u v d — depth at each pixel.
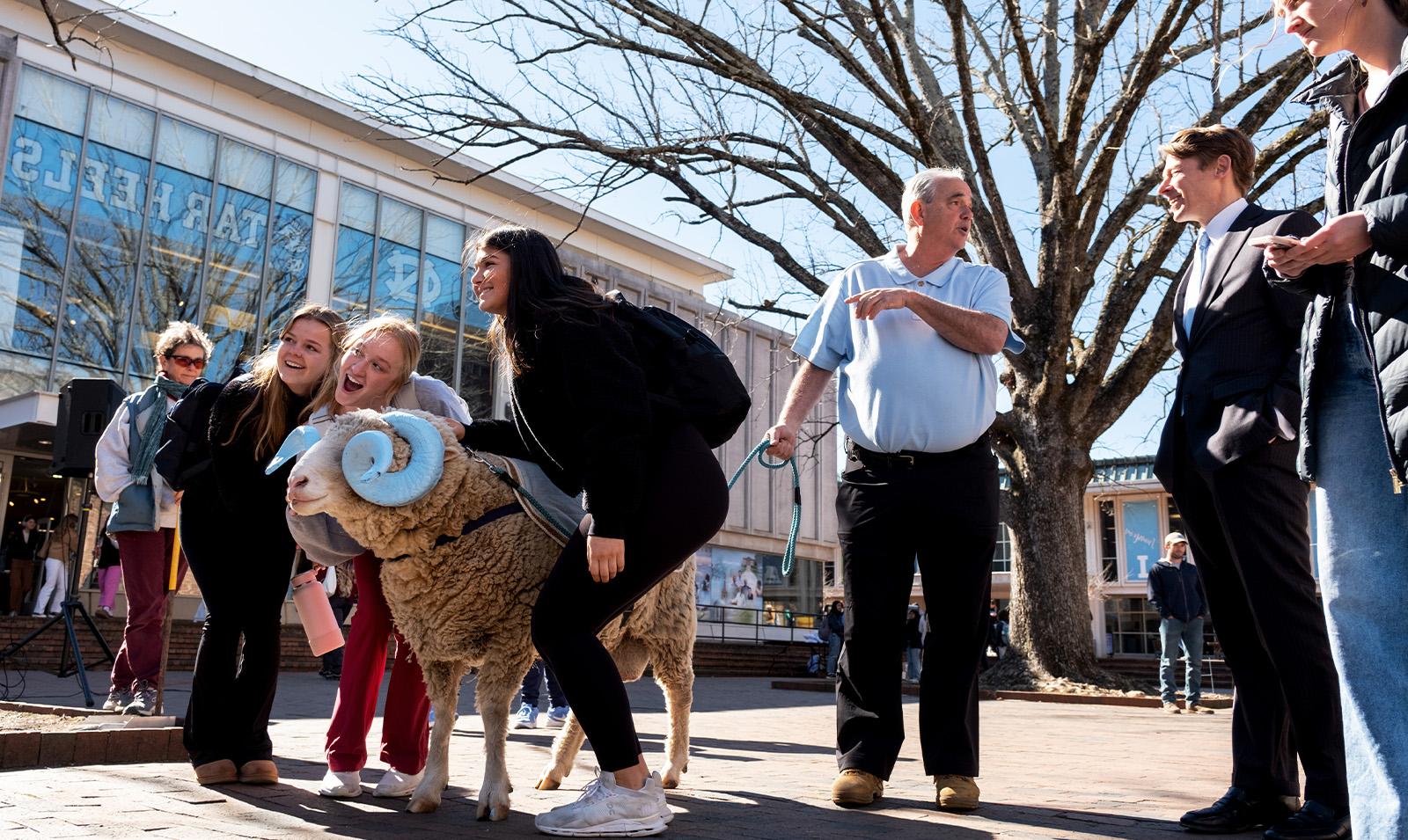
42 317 19.62
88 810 3.18
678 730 4.16
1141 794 4.20
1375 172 2.20
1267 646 3.15
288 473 3.81
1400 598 2.18
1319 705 3.06
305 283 23.59
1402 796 2.09
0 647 13.38
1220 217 3.57
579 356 2.93
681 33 13.29
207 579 3.85
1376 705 2.16
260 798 3.57
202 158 22.08
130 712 5.91
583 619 2.99
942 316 3.70
